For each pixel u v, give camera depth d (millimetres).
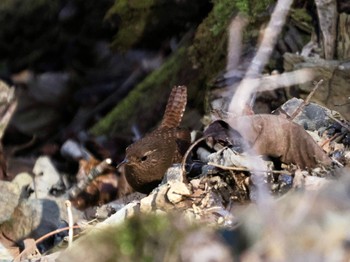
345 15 11930
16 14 15805
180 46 13906
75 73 15781
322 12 11984
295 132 8258
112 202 10125
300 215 5070
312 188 6328
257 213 5254
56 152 14320
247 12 11906
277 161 8344
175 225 5758
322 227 5027
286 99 11242
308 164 8219
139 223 5844
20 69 16078
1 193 10195
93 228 7609
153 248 5715
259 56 9156
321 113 9648
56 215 10148
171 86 13617
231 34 7574
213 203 7859
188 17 14289
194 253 5398
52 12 15648
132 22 14906
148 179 9531
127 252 5781
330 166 8125
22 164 13422
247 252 5074
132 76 15219
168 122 10148
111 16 15109
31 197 10812
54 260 7559
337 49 11867
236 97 8633
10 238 9859
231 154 8211
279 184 7727
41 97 15789
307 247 4988
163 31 14680
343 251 4984
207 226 6008
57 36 15789
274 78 10898
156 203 7832
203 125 11430
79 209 10547
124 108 14016
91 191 10734
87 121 15281
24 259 8109
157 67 14852
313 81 11141
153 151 9469
